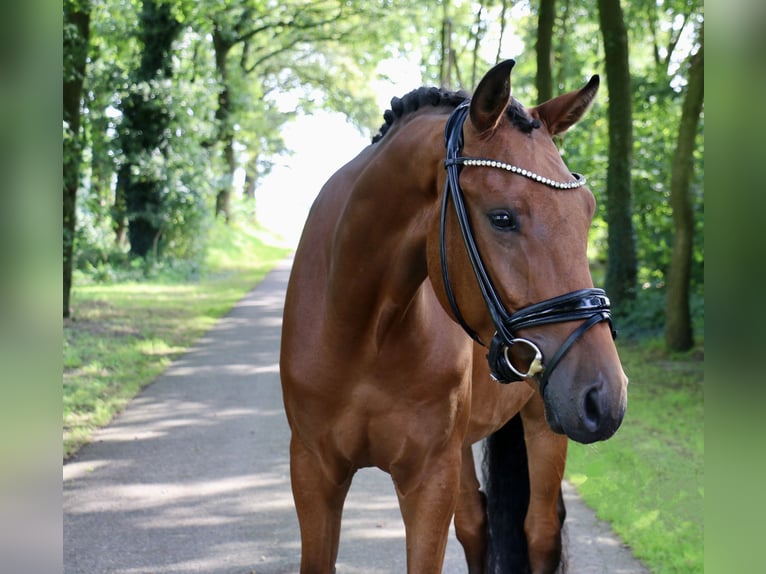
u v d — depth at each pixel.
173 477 5.16
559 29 17.45
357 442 2.41
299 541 4.19
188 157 19.28
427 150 2.10
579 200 1.81
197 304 14.80
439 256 2.03
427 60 22.39
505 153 1.83
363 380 2.34
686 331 9.97
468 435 2.97
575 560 3.89
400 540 4.27
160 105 18.16
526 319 1.75
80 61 10.00
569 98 2.05
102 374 8.08
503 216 1.78
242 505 4.70
